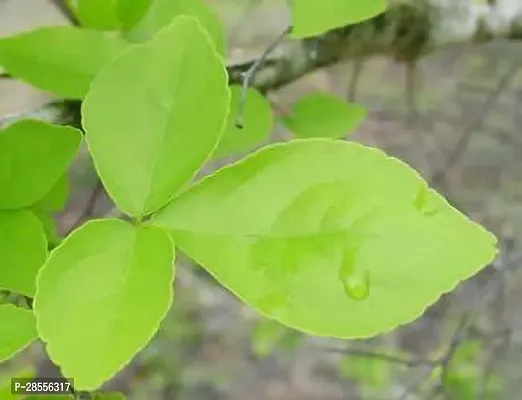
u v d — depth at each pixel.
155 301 0.38
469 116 1.64
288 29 0.48
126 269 0.39
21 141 0.45
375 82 1.60
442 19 0.67
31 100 1.04
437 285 0.38
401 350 1.36
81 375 0.37
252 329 1.67
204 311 1.65
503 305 1.16
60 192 0.51
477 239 0.39
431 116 1.65
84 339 0.38
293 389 1.89
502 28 0.68
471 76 1.65
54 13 1.24
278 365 1.80
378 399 1.34
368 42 0.64
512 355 1.26
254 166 0.40
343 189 0.39
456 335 0.94
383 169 0.39
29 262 0.43
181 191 0.40
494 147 1.63
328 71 1.23
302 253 0.39
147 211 0.40
